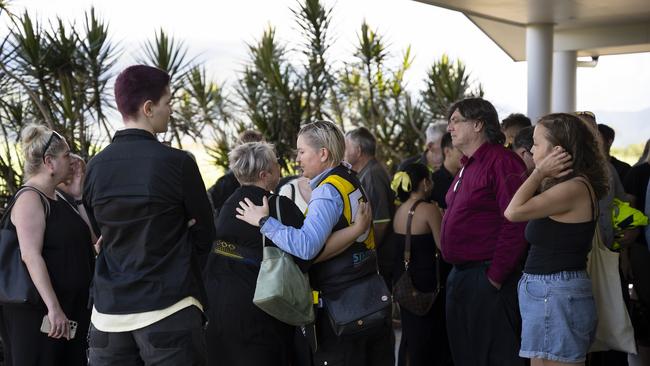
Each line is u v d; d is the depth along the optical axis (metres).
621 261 4.84
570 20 9.69
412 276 4.47
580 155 3.32
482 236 3.82
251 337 3.45
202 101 9.17
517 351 3.77
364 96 10.29
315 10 9.64
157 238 2.91
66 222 3.62
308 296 3.36
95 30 7.71
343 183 3.44
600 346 3.69
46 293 3.43
